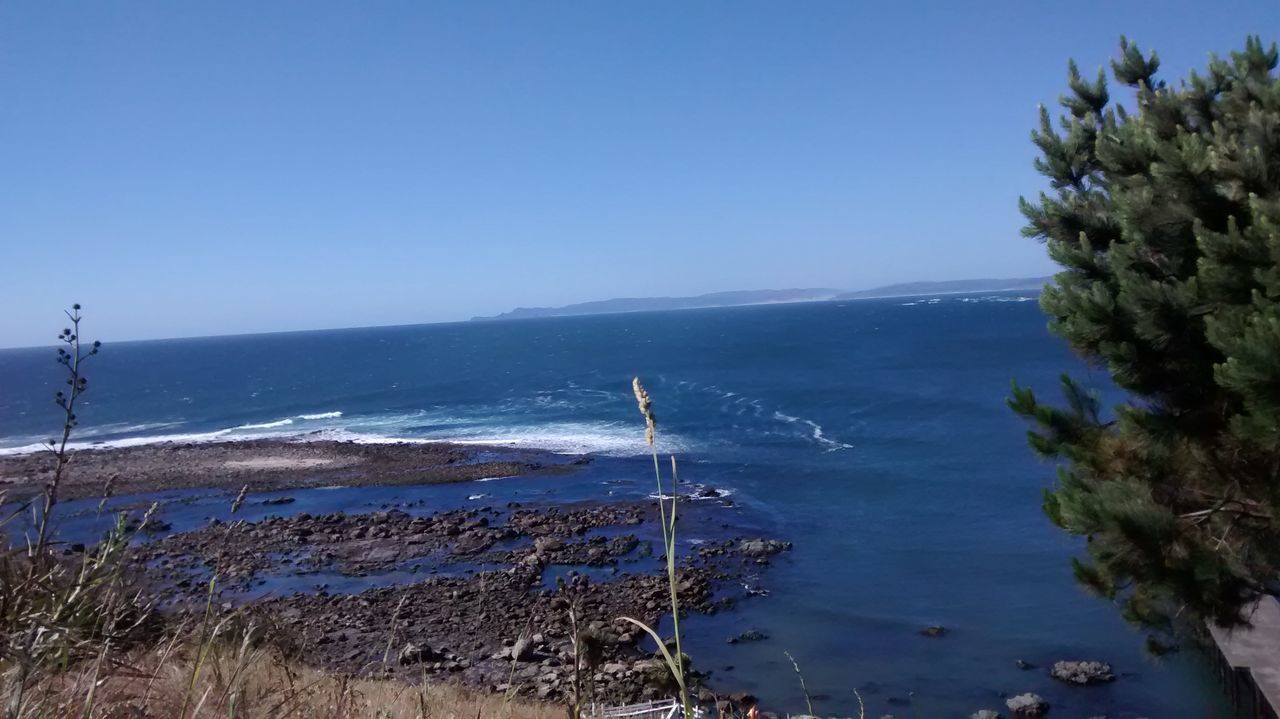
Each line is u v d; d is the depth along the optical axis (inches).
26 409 3356.3
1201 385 281.0
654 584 864.9
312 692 157.8
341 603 816.3
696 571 909.8
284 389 3907.5
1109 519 274.5
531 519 1177.4
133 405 3442.4
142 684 141.2
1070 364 2903.5
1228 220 254.1
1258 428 233.5
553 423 2255.2
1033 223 337.4
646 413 87.1
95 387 4458.7
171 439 2349.9
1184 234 274.5
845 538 1042.1
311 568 964.6
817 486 1331.2
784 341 5231.3
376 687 199.3
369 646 679.1
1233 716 557.3
